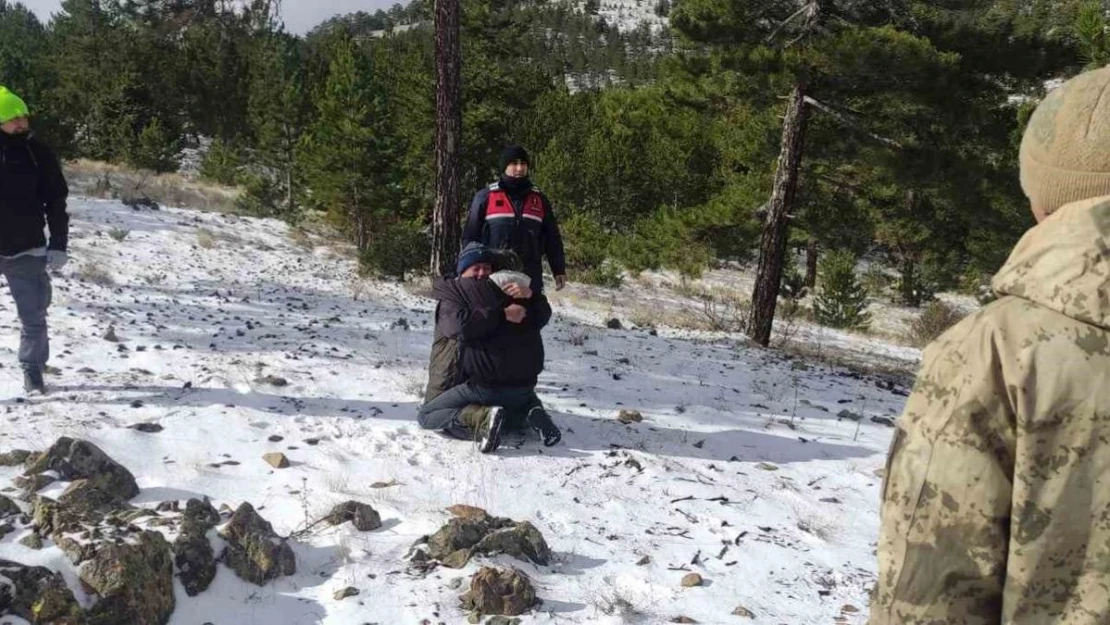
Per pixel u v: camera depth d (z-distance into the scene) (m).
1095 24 9.79
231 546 3.52
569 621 3.37
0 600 2.83
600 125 37.03
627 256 22.73
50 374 5.96
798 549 4.26
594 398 6.85
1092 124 1.17
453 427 5.40
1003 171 11.98
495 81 24.55
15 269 5.27
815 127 14.21
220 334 7.98
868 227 18.02
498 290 5.29
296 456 4.90
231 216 21.45
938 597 1.21
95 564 3.02
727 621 3.48
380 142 21.59
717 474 5.31
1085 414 1.09
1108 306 1.09
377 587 3.50
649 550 4.10
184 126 50.31
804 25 11.86
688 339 11.56
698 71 13.15
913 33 11.62
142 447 4.75
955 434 1.19
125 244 13.84
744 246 18.66
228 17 17.66
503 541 3.81
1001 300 1.23
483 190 5.92
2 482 3.88
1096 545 1.10
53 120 27.44
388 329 9.22
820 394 8.21
